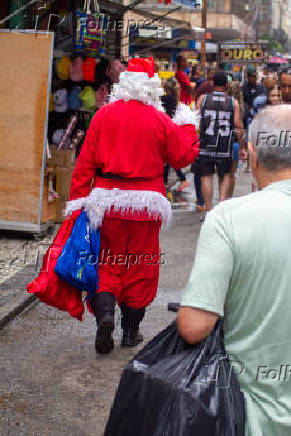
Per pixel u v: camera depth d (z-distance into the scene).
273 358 2.14
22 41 9.25
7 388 4.78
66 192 10.46
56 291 5.20
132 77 5.15
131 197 5.11
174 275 7.92
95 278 5.20
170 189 15.18
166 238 9.98
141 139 5.11
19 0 11.12
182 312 2.14
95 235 5.18
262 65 33.81
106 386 4.84
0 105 9.37
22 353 5.46
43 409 4.46
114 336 5.91
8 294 6.73
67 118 11.18
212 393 2.11
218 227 2.14
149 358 2.26
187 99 15.64
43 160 9.34
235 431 2.09
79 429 4.21
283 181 2.20
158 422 2.10
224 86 10.55
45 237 9.61
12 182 9.41
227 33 51.16
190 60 30.39
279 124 2.20
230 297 2.16
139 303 5.45
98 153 5.19
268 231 2.11
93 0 11.73
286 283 2.11
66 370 5.11
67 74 11.09
